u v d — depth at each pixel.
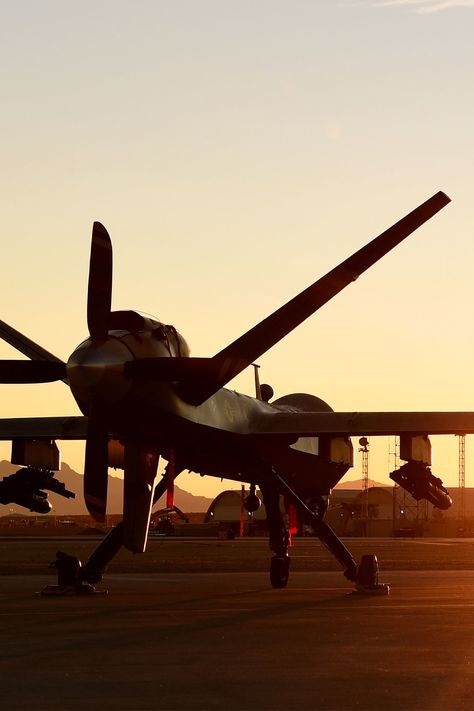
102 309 29.17
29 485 35.47
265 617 27.50
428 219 31.45
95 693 16.05
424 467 35.34
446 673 17.92
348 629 24.52
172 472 34.78
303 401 42.59
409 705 15.19
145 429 30.98
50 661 19.20
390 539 157.88
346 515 192.25
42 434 35.06
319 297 30.95
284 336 30.78
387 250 31.23
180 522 186.00
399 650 20.77
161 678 17.39
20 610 29.38
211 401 33.53
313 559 70.06
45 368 30.86
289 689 16.41
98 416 30.08
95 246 29.03
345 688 16.50
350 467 37.09
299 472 39.59
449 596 35.94
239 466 36.06
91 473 30.23
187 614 28.25
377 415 34.94
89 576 35.88
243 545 111.81
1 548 90.44
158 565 59.66
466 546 111.00
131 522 31.73
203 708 14.97
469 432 33.62
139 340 30.03
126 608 30.12
